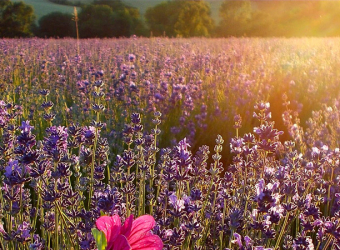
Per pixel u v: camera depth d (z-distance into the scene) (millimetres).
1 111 3771
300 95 7340
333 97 7258
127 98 6582
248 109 6418
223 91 7324
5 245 2320
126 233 1153
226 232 2611
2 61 9617
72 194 2383
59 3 54844
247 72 8961
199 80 7438
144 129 5715
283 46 14500
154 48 13562
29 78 8930
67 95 7543
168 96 7055
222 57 9992
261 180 2225
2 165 2941
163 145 5438
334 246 2387
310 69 9031
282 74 8438
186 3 45500
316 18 35906
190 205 2271
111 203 1972
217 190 2672
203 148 3201
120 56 10359
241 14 44938
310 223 2500
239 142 3502
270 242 2670
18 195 2346
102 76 7930
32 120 5695
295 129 4992
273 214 2197
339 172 3811
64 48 14117
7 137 2994
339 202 3254
